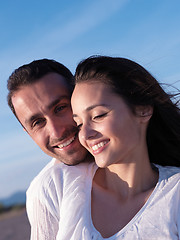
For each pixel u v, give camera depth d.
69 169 2.39
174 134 2.43
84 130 2.09
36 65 2.58
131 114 2.14
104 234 2.03
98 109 2.06
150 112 2.23
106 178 2.27
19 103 2.53
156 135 2.44
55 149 2.47
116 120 2.06
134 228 1.97
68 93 2.50
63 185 2.29
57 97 2.46
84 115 2.10
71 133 2.44
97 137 2.08
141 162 2.19
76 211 2.11
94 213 2.12
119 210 2.10
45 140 2.49
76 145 2.43
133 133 2.13
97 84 2.11
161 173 2.19
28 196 2.46
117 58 2.23
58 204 2.25
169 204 2.00
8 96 2.67
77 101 2.12
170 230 1.93
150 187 2.18
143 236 1.93
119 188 2.19
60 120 2.45
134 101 2.15
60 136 2.42
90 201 2.15
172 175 2.16
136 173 2.17
